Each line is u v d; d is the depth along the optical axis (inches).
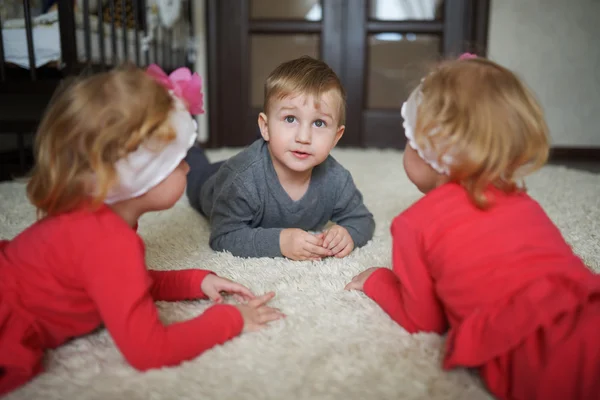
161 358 25.3
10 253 27.0
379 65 120.8
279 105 39.0
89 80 26.3
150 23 96.2
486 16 113.5
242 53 119.1
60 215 26.4
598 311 23.1
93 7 84.0
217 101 120.5
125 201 28.1
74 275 25.8
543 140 26.8
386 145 122.0
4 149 104.0
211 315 28.0
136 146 25.2
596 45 113.3
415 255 27.5
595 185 74.0
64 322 27.0
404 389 24.0
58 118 25.2
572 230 50.1
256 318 30.0
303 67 39.8
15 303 25.5
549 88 115.7
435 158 27.6
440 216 26.8
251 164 43.2
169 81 29.1
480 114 25.7
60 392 23.9
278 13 119.3
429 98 27.6
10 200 62.0
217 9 116.7
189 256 42.4
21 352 24.8
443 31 116.3
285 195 43.7
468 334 24.4
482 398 23.5
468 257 25.6
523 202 27.6
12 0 84.4
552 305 23.1
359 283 35.0
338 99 40.1
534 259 25.2
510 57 115.0
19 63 73.6
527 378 22.7
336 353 27.0
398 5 118.4
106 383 24.5
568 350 22.0
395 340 28.5
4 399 23.6
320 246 40.8
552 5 112.4
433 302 28.2
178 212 57.8
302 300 33.4
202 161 57.6
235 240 42.5
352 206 46.7
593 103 115.4
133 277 25.0
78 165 24.9
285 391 23.7
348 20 117.4
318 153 39.7
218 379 24.7
